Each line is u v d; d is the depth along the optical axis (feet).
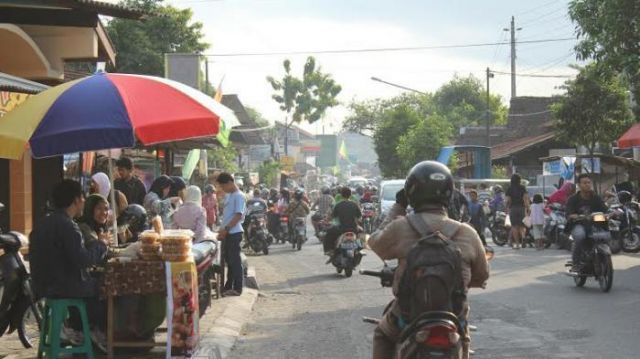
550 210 69.62
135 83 24.02
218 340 29.55
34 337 30.35
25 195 49.55
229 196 42.11
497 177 162.30
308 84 254.88
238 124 27.04
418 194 15.38
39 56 47.47
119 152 56.80
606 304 36.99
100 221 27.22
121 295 25.35
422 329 13.39
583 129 101.45
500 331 30.99
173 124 23.00
